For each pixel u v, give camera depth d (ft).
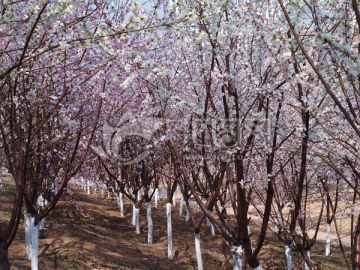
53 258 31.91
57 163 28.30
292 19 13.53
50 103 21.53
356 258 13.26
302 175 17.04
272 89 15.89
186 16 14.10
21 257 31.89
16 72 13.52
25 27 13.44
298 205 18.02
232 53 17.85
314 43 12.34
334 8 12.37
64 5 12.76
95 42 13.99
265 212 18.89
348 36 12.06
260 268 19.56
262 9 15.01
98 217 57.00
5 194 57.31
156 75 18.76
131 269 33.73
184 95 22.49
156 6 16.53
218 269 39.60
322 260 46.16
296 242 18.78
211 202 23.58
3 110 20.38
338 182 23.77
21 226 40.45
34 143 22.07
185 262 39.91
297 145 19.80
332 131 14.79
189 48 19.39
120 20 18.71
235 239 20.39
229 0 15.90
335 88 13.78
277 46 14.24
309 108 13.78
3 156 20.95
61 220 48.57
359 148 15.71
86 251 35.50
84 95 21.40
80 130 20.92
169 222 41.98
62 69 19.10
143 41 20.42
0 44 16.17
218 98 21.20
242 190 18.65
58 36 13.47
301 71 14.15
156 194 72.95
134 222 56.75
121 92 24.90
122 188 49.78
